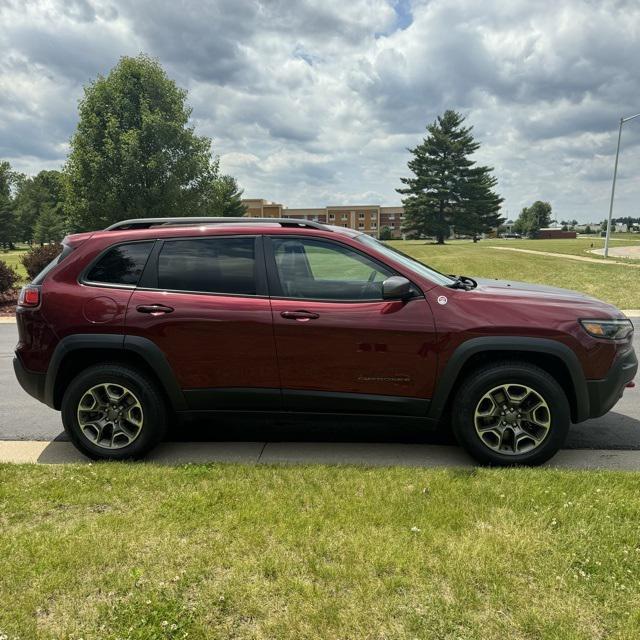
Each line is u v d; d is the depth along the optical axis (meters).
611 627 2.05
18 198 95.38
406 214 71.25
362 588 2.29
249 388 3.84
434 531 2.72
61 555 2.56
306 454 4.13
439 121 69.44
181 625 2.09
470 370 3.81
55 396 4.04
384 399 3.76
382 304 3.74
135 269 3.96
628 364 3.77
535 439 3.71
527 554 2.50
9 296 15.77
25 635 2.06
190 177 36.38
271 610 2.17
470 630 2.04
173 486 3.32
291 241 3.92
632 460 3.95
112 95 34.38
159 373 3.84
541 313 3.66
